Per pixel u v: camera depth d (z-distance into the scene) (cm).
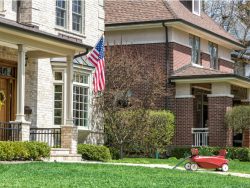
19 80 2156
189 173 1864
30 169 1658
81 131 2734
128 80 2984
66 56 2414
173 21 3319
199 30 3547
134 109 2878
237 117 3123
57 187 1284
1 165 1741
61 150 2306
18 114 2148
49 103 2605
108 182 1436
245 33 5022
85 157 2517
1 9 2403
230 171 2261
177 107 3300
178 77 3269
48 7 2631
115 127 2855
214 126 3231
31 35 2145
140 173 1738
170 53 3362
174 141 3281
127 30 3475
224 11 5266
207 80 3216
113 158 2825
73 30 2798
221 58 4031
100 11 3003
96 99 2820
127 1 3628
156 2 3556
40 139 2530
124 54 3128
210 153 3127
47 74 2603
